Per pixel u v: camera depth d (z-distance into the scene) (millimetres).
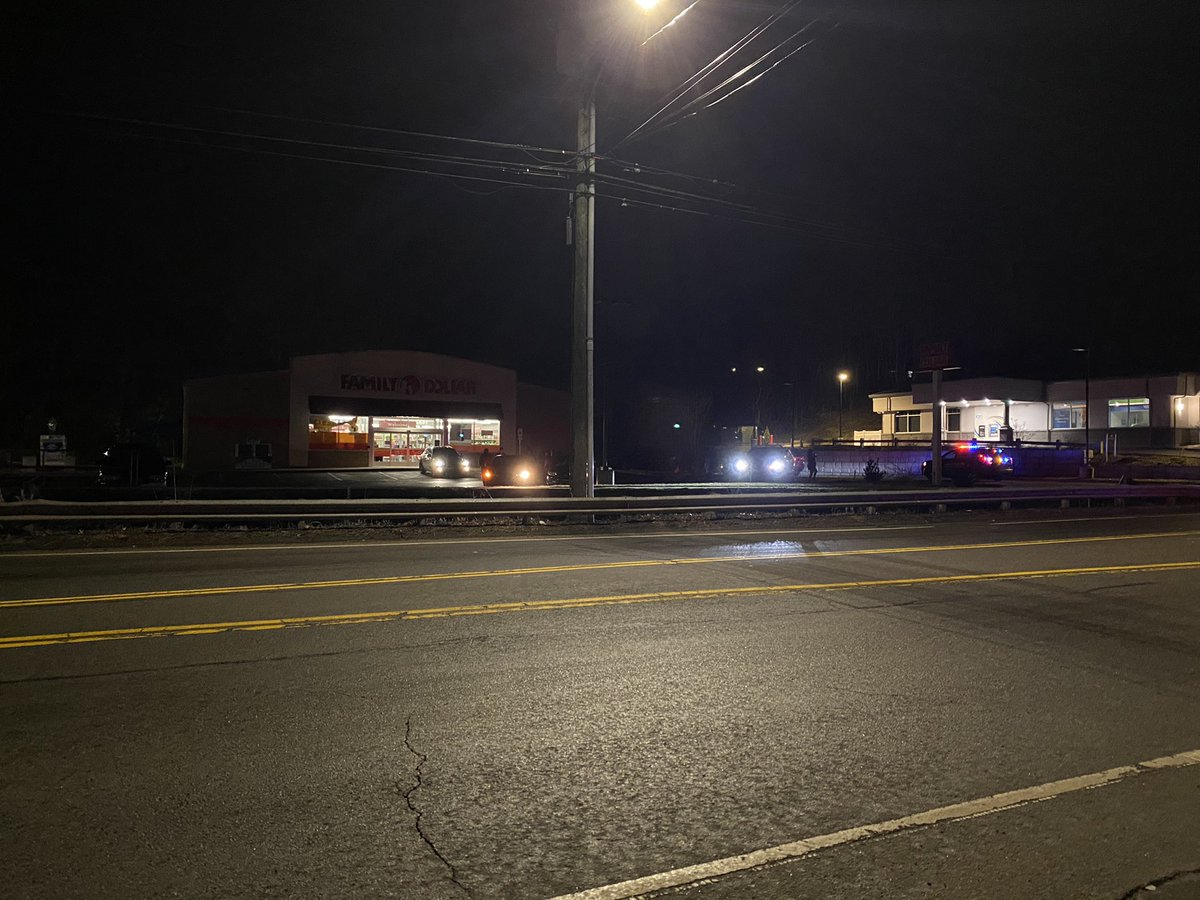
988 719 5555
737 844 3799
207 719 5320
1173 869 3613
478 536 16219
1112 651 7355
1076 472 43688
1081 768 4742
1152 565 12375
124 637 7359
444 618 8250
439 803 4184
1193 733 5340
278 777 4465
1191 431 52906
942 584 10602
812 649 7277
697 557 13047
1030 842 3852
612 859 3650
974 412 63062
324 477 42312
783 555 13367
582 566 11875
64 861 3576
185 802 4152
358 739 5020
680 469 51375
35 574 10844
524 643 7320
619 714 5535
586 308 18781
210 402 48219
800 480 40625
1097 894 3404
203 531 15883
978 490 23656
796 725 5387
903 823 4027
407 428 52312
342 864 3580
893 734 5246
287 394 49500
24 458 46875
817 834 3902
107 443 68250
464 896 3346
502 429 54625
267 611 8492
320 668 6461
